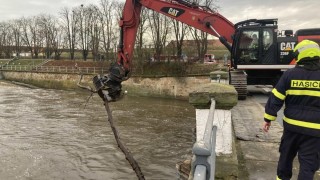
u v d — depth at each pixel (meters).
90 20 74.75
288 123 4.25
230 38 17.62
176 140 21.94
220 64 44.53
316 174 5.65
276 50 16.75
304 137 4.11
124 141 21.70
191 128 25.39
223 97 4.73
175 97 43.69
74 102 39.50
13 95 47.22
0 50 95.00
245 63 17.09
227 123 4.84
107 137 22.78
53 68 62.94
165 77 44.50
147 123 27.39
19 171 16.48
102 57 67.31
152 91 45.69
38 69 64.94
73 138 22.59
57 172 16.39
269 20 17.00
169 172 16.28
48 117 30.11
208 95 4.72
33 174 16.14
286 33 17.48
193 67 46.22
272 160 6.39
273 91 4.39
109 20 70.44
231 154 4.91
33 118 29.58
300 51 4.21
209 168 2.36
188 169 6.11
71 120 28.70
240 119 10.20
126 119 29.09
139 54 51.94
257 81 17.84
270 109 4.41
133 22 15.23
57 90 55.41
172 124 26.94
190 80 42.62
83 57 78.94
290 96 4.24
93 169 16.83
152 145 20.73
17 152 19.39
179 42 55.72
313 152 4.09
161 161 17.86
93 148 20.23
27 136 23.20
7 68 71.12
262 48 16.84
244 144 7.49
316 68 4.14
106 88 7.83
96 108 34.94
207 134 2.66
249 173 5.72
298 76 4.18
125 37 15.31
